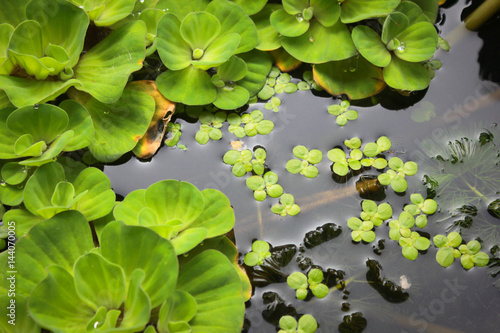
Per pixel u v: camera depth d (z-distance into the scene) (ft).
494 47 1.29
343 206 1.18
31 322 1.06
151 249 1.06
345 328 1.11
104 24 1.21
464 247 1.16
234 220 1.13
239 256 1.15
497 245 1.16
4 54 1.18
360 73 1.25
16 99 1.14
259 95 1.25
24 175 1.14
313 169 1.20
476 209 1.18
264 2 1.25
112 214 1.13
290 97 1.25
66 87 1.16
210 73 1.24
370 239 1.16
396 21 1.22
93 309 1.06
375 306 1.13
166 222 1.09
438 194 1.19
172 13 1.20
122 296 1.06
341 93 1.25
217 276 1.09
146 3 1.26
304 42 1.24
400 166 1.20
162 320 1.05
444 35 1.30
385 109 1.25
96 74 1.19
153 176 1.20
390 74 1.23
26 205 1.11
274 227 1.17
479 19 1.28
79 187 1.14
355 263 1.15
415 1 1.27
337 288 1.14
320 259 1.15
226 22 1.23
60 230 1.09
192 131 1.23
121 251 1.06
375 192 1.19
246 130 1.23
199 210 1.12
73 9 1.17
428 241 1.16
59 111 1.14
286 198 1.18
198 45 1.22
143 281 1.06
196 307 1.06
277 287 1.13
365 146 1.22
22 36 1.15
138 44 1.20
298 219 1.17
